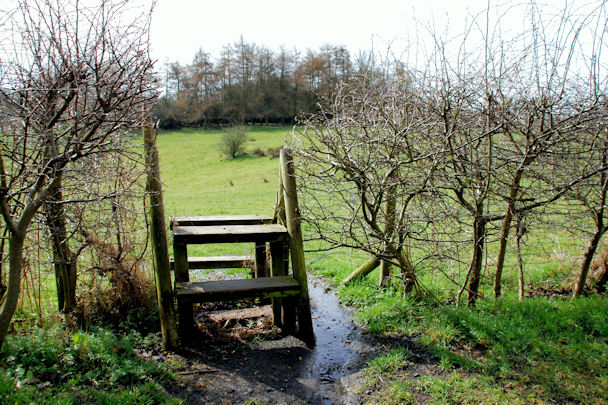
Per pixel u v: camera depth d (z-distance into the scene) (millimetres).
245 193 27266
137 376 3703
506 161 4711
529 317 4855
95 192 4152
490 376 3771
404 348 4410
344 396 3660
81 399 3283
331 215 5270
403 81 4695
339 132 4434
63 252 4461
